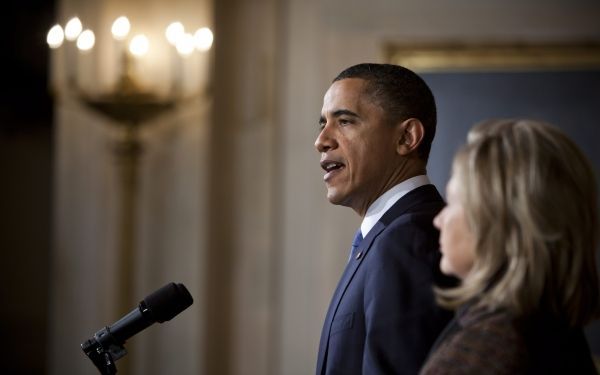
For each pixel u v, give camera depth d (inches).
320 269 396.8
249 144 404.5
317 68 402.0
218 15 406.6
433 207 167.5
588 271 110.1
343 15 401.4
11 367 570.9
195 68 387.5
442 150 396.8
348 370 156.5
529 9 393.1
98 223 395.2
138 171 396.5
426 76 398.3
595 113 388.5
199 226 391.9
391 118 174.4
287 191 401.4
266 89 404.2
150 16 388.2
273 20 406.0
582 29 389.4
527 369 103.3
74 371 393.7
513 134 112.5
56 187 399.9
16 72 566.9
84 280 395.5
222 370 401.7
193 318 390.0
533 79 393.1
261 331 399.9
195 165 393.4
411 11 398.3
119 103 370.3
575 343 109.5
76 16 387.2
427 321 147.5
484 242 109.7
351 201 178.2
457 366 104.3
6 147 578.2
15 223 578.2
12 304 574.2
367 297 154.5
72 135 398.3
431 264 152.3
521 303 105.9
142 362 392.5
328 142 176.2
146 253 394.6
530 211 107.9
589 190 111.4
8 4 559.5
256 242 402.0
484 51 395.2
